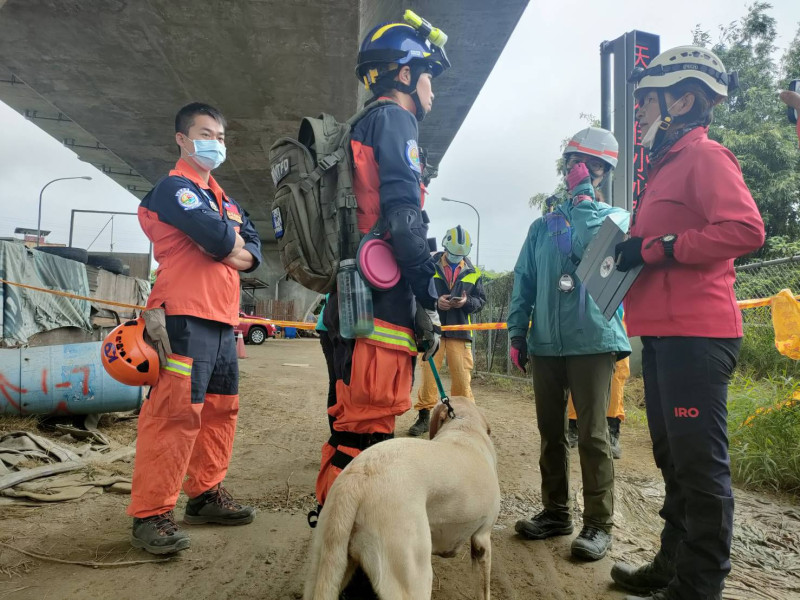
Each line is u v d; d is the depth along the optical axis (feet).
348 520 5.27
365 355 6.76
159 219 8.86
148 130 63.16
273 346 67.62
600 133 10.09
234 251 9.02
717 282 6.61
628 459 15.12
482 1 40.60
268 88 51.44
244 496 11.69
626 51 18.97
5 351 15.96
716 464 6.37
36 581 7.70
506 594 7.66
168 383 8.53
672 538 7.42
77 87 52.01
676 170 6.97
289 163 7.16
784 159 52.85
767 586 7.98
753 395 15.40
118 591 7.48
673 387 6.60
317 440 17.06
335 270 6.79
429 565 5.44
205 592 7.51
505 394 28.12
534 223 10.57
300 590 7.59
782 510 11.02
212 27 41.65
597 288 7.70
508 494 12.14
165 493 8.64
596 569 8.50
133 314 35.76
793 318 11.14
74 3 38.47
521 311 10.53
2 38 43.34
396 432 18.56
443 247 19.29
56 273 24.81
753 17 60.49
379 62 7.41
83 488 11.60
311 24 41.19
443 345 18.08
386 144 6.76
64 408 15.79
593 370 9.11
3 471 11.87
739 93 59.41
